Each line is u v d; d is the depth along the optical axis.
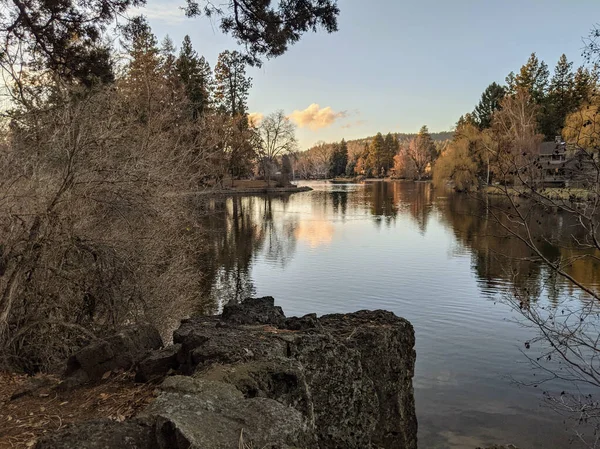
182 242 9.80
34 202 5.80
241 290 14.85
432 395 7.80
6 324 5.21
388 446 5.24
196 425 2.36
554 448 6.24
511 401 7.57
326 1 6.95
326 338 4.52
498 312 12.03
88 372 4.09
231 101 53.31
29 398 3.77
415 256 20.02
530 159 5.54
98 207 7.12
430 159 113.19
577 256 5.42
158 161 8.59
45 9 6.40
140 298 7.75
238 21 7.11
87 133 6.36
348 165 140.50
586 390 7.80
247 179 76.25
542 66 52.97
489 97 61.25
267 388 3.35
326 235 26.72
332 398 4.40
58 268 6.14
